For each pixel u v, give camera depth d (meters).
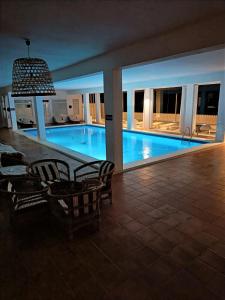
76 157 6.34
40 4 2.22
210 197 3.76
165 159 6.02
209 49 2.92
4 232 2.86
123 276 2.12
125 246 2.55
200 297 1.89
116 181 4.51
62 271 2.19
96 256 2.39
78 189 2.83
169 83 9.91
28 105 16.50
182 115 10.93
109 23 2.81
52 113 17.83
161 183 4.39
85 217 2.72
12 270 2.21
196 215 3.19
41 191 2.74
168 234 2.76
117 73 4.51
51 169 3.76
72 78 5.99
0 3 2.18
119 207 3.44
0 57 4.65
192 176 4.77
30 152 7.23
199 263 2.28
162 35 3.32
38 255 2.42
